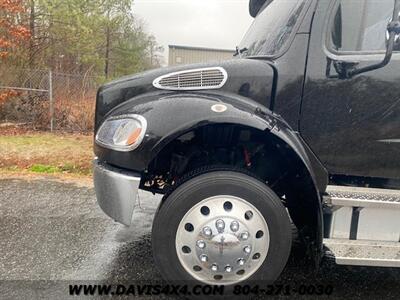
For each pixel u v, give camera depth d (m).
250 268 2.60
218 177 2.54
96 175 2.71
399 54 2.63
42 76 10.07
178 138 2.79
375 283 3.06
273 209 2.56
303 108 2.72
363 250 2.62
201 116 2.49
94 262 3.26
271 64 2.75
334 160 2.77
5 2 10.69
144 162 2.52
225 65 2.78
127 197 2.55
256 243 2.58
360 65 2.63
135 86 2.91
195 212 2.55
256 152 2.88
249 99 2.72
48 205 4.73
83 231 3.93
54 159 7.07
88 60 14.09
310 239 2.76
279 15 3.01
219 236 2.53
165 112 2.52
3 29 10.87
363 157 2.75
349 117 2.70
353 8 2.67
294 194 2.96
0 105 9.87
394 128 2.70
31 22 12.39
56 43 13.35
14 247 3.49
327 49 2.67
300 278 3.09
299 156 2.53
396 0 2.37
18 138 8.65
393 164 2.76
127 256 3.39
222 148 2.89
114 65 20.12
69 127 9.95
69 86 10.20
